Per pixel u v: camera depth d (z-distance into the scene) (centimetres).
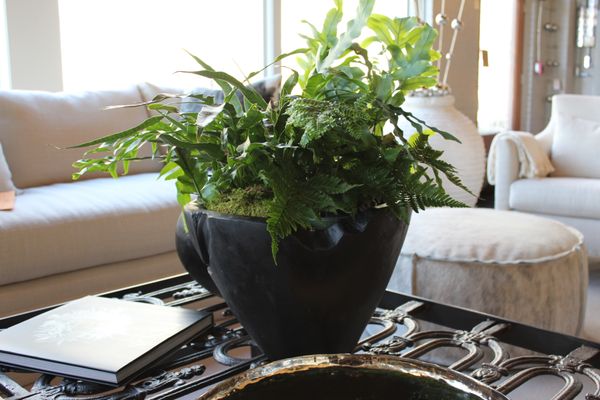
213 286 92
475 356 83
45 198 215
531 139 347
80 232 201
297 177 71
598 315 253
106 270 211
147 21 322
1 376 78
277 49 381
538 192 329
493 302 178
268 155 73
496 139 346
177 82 337
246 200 76
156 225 221
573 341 89
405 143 75
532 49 560
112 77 312
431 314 105
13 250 186
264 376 57
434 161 78
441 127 309
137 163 280
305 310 74
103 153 262
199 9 343
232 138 77
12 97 252
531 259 180
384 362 59
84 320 89
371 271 75
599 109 375
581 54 588
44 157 251
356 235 71
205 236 77
